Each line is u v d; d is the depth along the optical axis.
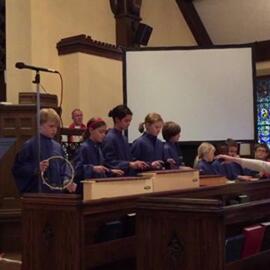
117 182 3.36
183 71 6.88
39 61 7.01
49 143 3.81
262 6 9.20
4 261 4.68
